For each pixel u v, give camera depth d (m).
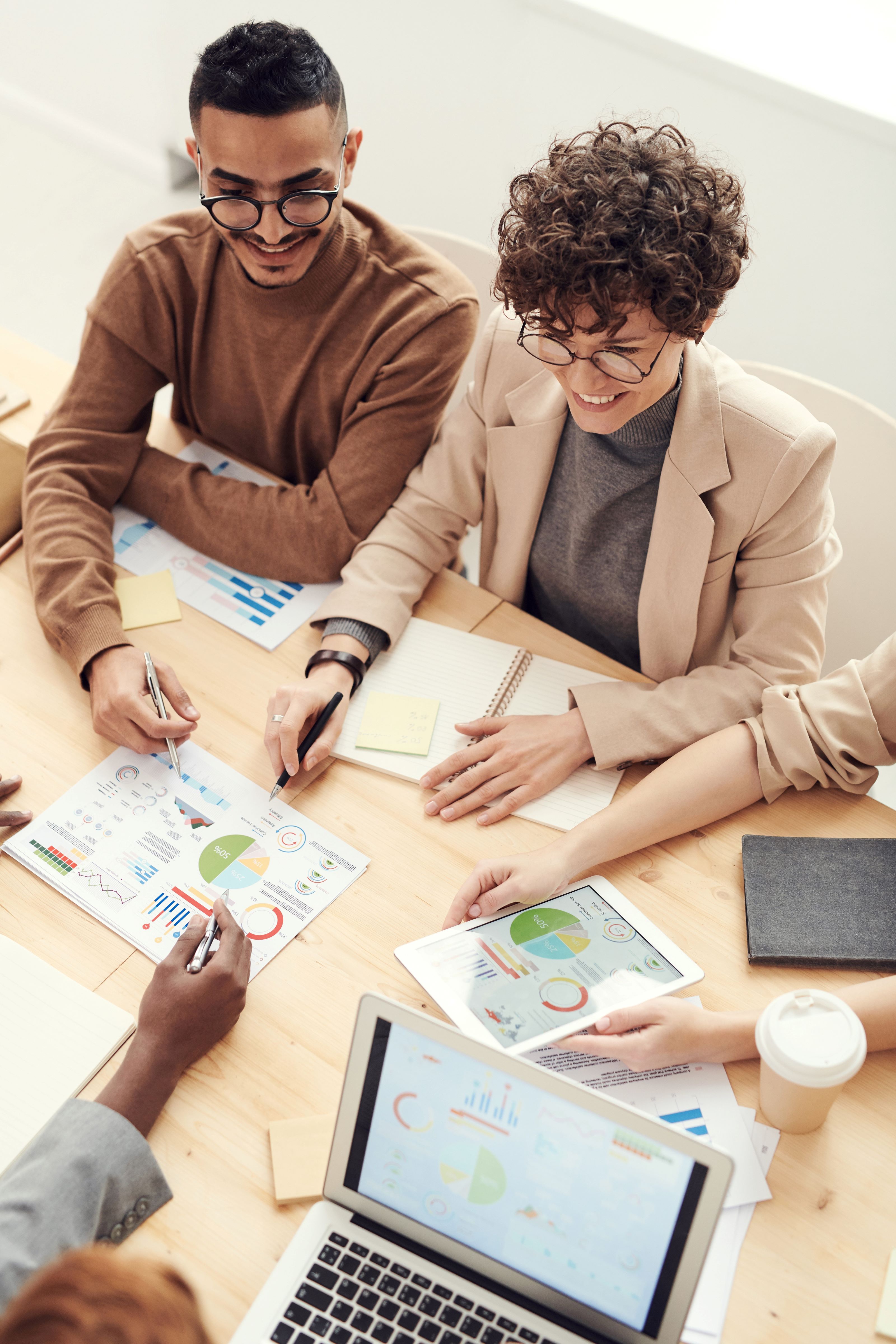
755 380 1.30
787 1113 0.95
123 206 3.31
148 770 1.24
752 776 1.24
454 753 1.27
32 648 1.38
